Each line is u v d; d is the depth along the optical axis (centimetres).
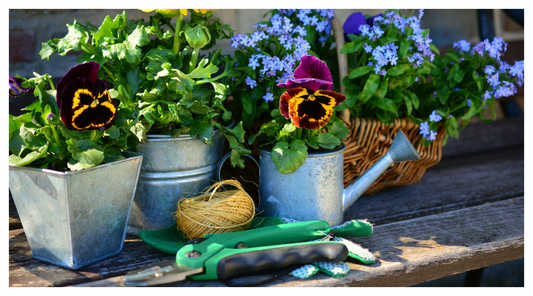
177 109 82
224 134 92
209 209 83
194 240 78
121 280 75
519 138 187
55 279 75
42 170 73
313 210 92
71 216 74
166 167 89
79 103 71
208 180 95
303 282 74
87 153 73
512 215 108
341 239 87
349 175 114
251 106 100
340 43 105
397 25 105
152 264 74
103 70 89
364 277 77
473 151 177
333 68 116
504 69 118
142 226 94
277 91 100
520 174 146
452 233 97
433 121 117
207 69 89
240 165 94
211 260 72
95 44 87
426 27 214
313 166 90
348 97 104
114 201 81
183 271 71
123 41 85
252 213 90
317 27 104
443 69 125
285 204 93
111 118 74
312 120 85
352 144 107
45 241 80
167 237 89
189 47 94
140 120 85
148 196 91
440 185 135
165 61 87
